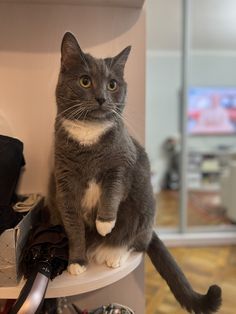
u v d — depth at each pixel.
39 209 0.81
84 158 0.65
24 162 0.84
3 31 0.85
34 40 0.87
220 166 4.38
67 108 0.65
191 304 0.78
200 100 4.29
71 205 0.68
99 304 0.95
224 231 2.67
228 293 1.75
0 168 0.71
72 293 0.63
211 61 4.15
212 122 4.39
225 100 4.34
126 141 0.69
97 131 0.65
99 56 0.88
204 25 2.96
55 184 0.72
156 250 0.84
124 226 0.73
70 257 0.68
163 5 2.44
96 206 0.70
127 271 0.71
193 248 2.45
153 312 1.58
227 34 3.27
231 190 3.04
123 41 0.88
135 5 0.85
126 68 0.88
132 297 0.96
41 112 0.89
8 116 0.89
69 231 0.68
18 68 0.87
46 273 0.61
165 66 4.17
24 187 0.91
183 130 2.62
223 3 2.43
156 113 4.30
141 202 0.74
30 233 0.70
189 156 4.31
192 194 4.15
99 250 0.73
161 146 4.43
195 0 2.38
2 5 0.85
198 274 1.99
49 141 0.90
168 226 2.88
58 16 0.86
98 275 0.67
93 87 0.64
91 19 0.87
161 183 4.50
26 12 0.85
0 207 0.69
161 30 3.09
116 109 0.67
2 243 0.59
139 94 0.89
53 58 0.88
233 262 2.18
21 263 0.63
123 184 0.69
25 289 0.57
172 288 0.81
